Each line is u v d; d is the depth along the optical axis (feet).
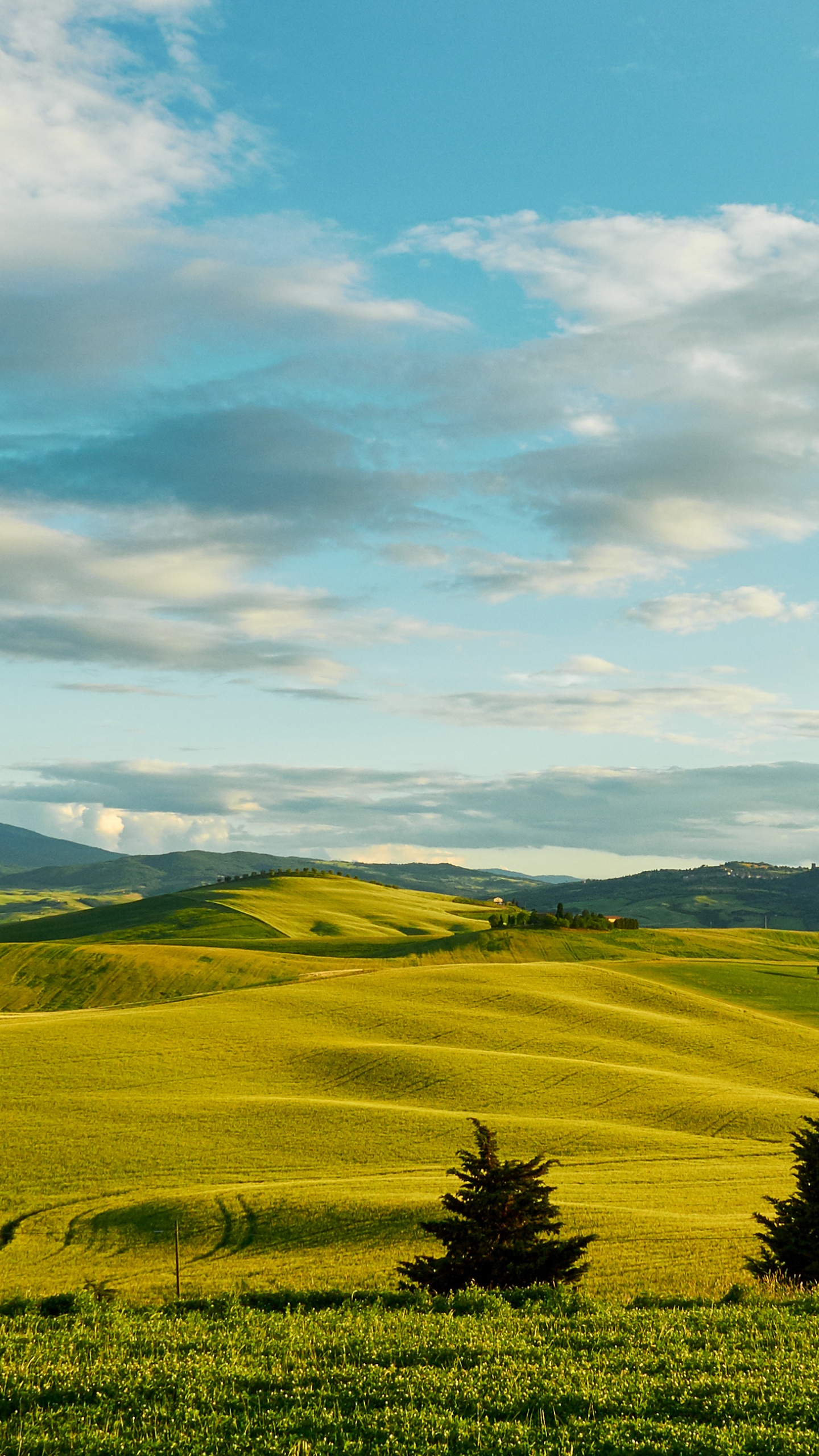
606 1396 47.73
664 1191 170.71
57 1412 47.91
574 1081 265.75
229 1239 146.41
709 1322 63.46
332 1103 229.25
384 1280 124.88
